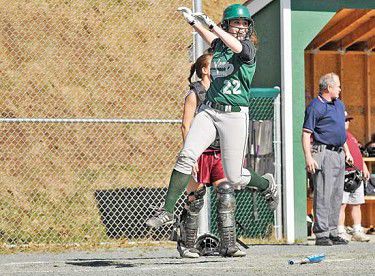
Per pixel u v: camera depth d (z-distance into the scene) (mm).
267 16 31312
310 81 38344
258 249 25484
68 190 35938
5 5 46094
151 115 42906
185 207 20719
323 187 26656
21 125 39750
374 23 35781
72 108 42125
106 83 44094
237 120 18312
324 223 26812
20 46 44594
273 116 30141
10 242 30281
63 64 44469
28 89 42312
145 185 37625
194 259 20766
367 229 36375
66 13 46969
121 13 47656
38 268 19766
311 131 26500
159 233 31500
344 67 39000
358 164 30953
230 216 19469
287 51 29828
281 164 29891
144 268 18750
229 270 17719
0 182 35594
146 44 46531
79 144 39656
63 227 32531
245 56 18078
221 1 54469
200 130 18422
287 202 29531
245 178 19891
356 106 39156
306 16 30125
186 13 18219
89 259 23078
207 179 20172
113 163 39000
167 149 40688
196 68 21016
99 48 45750
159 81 44750
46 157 38250
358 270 17500
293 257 21453
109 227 33125
